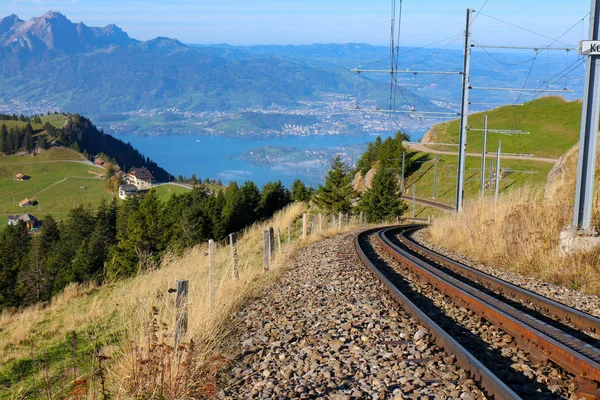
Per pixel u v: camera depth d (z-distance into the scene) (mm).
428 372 5031
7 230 93562
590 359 4668
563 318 7453
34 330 12289
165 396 4793
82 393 5086
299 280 11227
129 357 5508
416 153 110562
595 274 10039
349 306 8234
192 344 5223
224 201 69438
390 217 63906
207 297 7867
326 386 4922
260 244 21609
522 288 9297
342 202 57438
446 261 13234
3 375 8000
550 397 4391
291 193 89000
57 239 90938
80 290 18703
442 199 83562
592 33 11633
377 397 4512
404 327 6750
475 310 7449
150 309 6992
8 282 48125
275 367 5645
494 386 4262
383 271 12086
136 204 79500
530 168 84438
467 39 25172
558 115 119938
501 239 13914
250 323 7637
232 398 4887
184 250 17453
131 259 33812
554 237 12117
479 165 91688
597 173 15648
